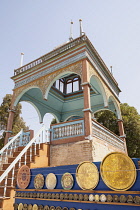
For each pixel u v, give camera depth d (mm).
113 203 3570
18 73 11359
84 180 4164
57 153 7340
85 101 7316
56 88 13461
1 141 18672
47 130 7859
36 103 12734
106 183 3803
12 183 5688
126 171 3670
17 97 10883
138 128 16672
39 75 10070
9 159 7250
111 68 13445
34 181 5070
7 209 5148
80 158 6543
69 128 7445
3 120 19250
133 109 18891
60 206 4320
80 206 4027
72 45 8984
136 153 16531
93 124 7301
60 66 9055
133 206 3365
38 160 6840
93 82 11055
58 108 14945
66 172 4547
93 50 8891
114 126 18156
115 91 12531
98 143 7191
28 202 4922
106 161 3998
